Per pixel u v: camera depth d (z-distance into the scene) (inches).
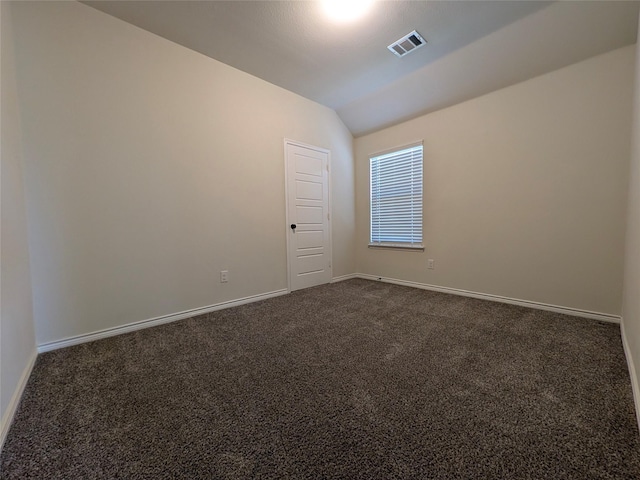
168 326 93.7
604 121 89.0
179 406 51.0
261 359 69.1
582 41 87.6
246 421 46.7
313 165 149.3
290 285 138.9
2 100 59.2
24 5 72.1
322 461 38.2
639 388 47.7
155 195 94.7
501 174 113.0
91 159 82.4
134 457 39.4
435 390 54.8
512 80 106.0
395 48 102.2
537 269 105.4
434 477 35.4
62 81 77.5
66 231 78.7
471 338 79.8
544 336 80.1
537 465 36.9
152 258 94.5
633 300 60.5
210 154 108.2
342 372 62.3
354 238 177.2
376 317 99.7
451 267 131.8
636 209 61.5
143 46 91.3
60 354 73.4
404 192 150.3
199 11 83.7
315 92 137.3
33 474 37.0
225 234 113.3
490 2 81.1
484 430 43.6
